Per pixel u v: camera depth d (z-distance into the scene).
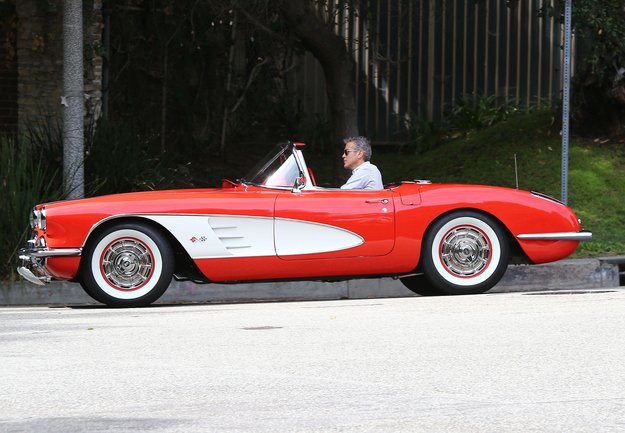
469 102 32.00
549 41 32.03
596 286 17.14
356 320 12.79
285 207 14.73
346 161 16.03
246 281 15.06
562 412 7.98
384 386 8.91
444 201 15.02
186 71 30.52
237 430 7.51
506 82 32.16
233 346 10.97
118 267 14.59
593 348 10.61
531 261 15.51
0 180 17.70
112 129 22.73
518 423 7.66
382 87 32.19
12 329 12.56
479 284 15.16
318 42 25.06
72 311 14.55
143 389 8.88
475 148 28.52
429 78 32.09
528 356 10.20
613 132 27.02
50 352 10.77
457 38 32.19
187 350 10.76
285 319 13.05
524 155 27.05
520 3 32.03
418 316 13.03
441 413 7.97
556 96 31.97
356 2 27.62
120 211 14.43
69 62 18.98
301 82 32.59
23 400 8.52
